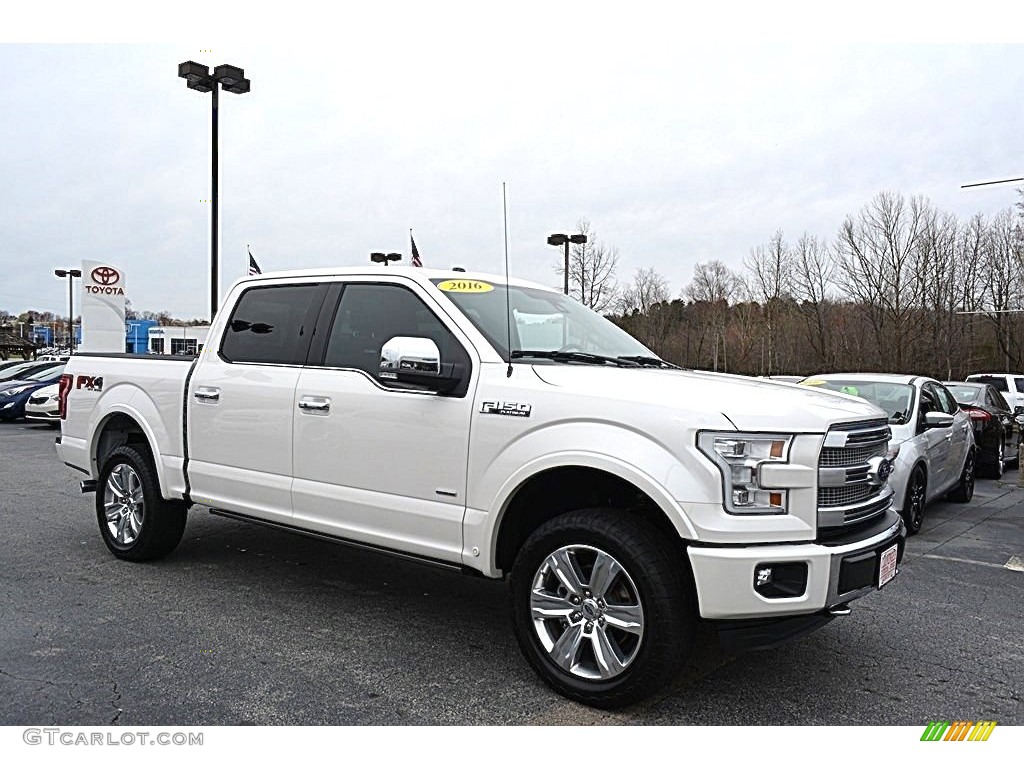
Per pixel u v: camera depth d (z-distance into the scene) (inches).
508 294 163.3
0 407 759.1
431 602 199.8
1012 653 172.6
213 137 616.1
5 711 135.5
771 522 129.3
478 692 145.9
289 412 185.8
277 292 202.2
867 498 144.1
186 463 211.5
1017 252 1803.6
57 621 181.0
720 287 2333.9
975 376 872.9
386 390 168.6
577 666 142.0
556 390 146.6
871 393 323.0
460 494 156.0
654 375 150.3
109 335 898.7
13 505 324.5
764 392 141.5
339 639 172.2
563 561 143.2
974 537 296.5
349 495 173.2
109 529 236.4
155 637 171.5
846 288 1941.4
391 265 187.9
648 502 141.2
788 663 164.1
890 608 203.6
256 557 239.8
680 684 152.0
